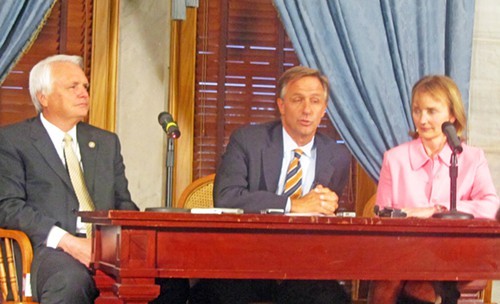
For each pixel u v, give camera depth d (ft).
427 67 18.93
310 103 15.53
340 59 18.58
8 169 15.64
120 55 18.88
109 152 16.37
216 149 19.47
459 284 13.05
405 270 12.02
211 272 11.55
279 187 15.67
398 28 18.83
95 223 12.59
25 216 15.16
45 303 13.93
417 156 15.60
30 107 18.72
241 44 19.63
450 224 12.03
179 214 11.41
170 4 19.11
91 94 18.70
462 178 15.37
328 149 15.96
